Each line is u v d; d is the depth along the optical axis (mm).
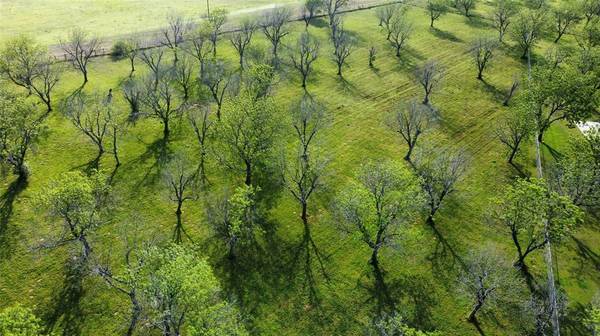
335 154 73375
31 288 50312
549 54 102438
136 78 92438
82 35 104750
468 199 65500
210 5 142750
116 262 53688
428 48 115500
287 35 119312
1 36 110438
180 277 39188
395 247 53719
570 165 58906
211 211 61375
